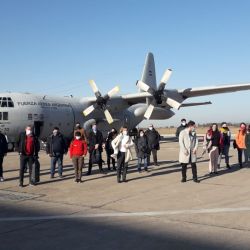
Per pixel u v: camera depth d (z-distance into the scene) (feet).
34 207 25.86
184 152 35.19
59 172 39.75
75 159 36.52
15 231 20.12
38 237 19.04
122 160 36.14
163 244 17.76
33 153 35.22
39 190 32.58
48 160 58.08
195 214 23.34
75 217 22.98
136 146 43.11
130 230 20.08
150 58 103.19
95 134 41.68
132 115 91.81
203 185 33.76
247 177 38.11
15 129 68.03
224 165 48.29
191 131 35.37
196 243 17.83
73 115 79.10
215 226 20.63
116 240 18.44
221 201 27.02
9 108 66.95
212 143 40.19
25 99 69.82
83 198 28.81
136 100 85.51
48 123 73.00
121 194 30.14
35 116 69.97
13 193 31.24
